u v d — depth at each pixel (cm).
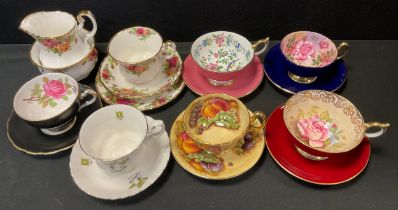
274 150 71
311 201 67
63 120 73
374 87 84
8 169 74
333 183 65
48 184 72
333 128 72
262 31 94
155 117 81
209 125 75
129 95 81
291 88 82
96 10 89
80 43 85
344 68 84
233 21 91
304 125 73
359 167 67
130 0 86
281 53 86
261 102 83
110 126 72
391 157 71
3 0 87
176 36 96
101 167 67
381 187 68
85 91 79
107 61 88
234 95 81
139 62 78
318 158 69
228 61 88
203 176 67
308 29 93
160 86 84
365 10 87
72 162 69
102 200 69
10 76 92
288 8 87
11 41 98
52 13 83
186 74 86
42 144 75
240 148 71
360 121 69
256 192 69
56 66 83
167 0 86
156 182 71
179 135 73
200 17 90
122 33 85
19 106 75
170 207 68
